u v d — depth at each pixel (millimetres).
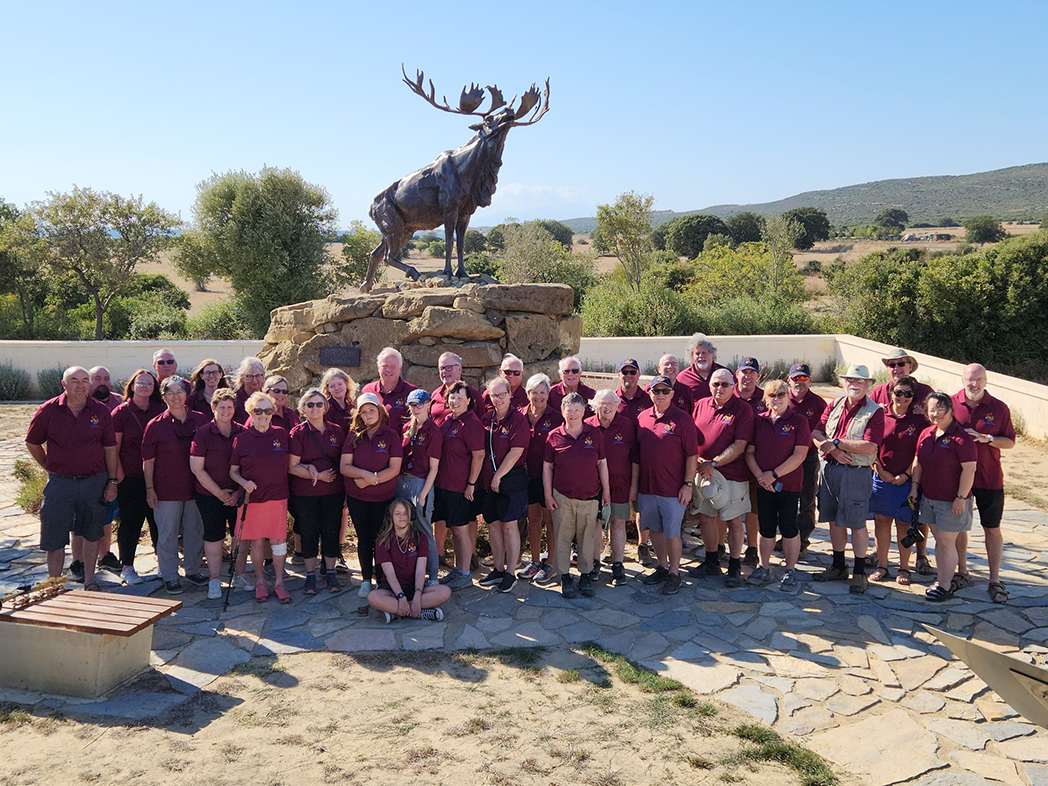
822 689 5383
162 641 6055
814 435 7305
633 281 32719
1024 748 4688
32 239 26094
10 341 19578
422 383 9516
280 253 27156
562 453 6965
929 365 17562
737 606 6848
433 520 7277
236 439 6750
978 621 6547
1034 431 13664
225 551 7996
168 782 4270
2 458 12688
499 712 5055
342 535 7512
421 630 6305
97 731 4797
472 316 9320
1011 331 23703
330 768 4422
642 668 5668
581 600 6969
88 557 7008
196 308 40344
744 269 31078
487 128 10195
